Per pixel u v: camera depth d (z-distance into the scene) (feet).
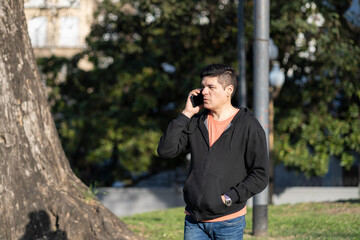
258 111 33.58
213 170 14.23
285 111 67.46
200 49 69.21
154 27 69.05
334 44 59.98
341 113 71.67
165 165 73.31
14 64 23.70
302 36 62.59
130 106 72.02
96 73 71.77
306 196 77.00
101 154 69.97
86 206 24.66
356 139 68.64
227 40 68.39
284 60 67.26
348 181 81.82
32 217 22.61
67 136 69.67
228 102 14.85
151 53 69.77
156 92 70.03
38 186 23.40
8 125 22.89
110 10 70.85
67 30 90.63
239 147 14.25
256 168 14.24
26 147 23.49
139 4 68.95
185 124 14.87
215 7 64.90
